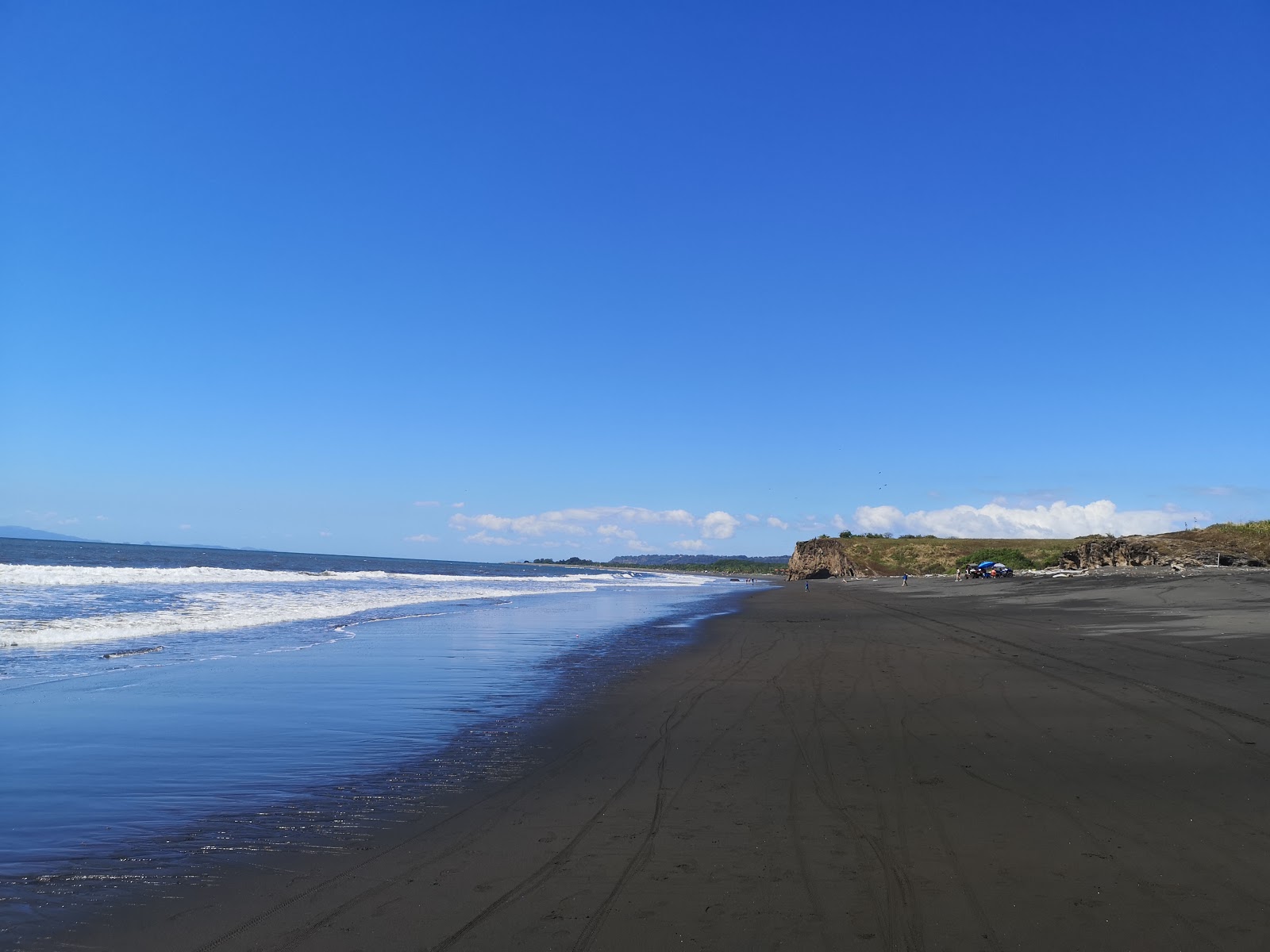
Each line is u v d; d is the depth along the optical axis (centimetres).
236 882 480
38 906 444
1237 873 480
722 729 920
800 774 725
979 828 567
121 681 1210
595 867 503
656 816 608
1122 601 2697
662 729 924
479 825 588
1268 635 1584
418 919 428
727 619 2688
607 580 10306
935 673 1308
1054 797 636
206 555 12900
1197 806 607
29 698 1071
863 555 9969
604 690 1199
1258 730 838
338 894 462
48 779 704
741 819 598
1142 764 725
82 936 407
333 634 1962
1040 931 409
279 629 2034
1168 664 1297
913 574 8938
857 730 899
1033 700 1045
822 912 434
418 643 1808
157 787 686
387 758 793
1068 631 1872
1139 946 392
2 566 4578
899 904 445
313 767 756
